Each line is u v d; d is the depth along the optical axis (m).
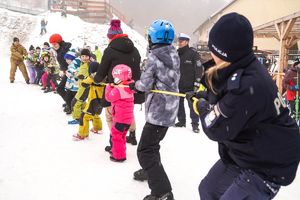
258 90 1.83
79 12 42.16
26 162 4.47
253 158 1.98
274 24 12.60
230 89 1.87
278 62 12.42
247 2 29.41
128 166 4.48
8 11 33.97
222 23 1.91
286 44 12.70
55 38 7.80
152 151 3.39
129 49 4.65
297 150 1.96
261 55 14.61
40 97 10.14
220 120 1.93
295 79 7.36
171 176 4.29
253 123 1.90
